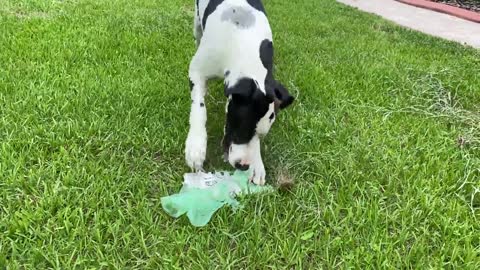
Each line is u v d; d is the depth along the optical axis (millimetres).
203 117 2004
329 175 1996
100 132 2129
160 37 3508
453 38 4945
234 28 1940
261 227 1681
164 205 1695
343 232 1676
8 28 3365
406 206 1806
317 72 3096
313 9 5340
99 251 1480
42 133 2088
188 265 1498
